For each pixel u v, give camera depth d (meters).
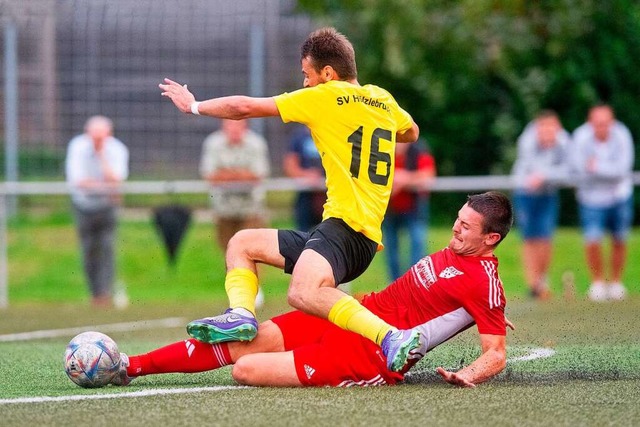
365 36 55.59
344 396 15.95
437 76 55.69
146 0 50.59
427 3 56.06
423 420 14.04
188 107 17.81
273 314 31.62
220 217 37.31
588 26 54.16
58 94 49.88
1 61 49.53
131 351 23.33
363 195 17.64
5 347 24.53
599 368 19.41
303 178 37.22
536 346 23.28
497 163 55.78
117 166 37.75
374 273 41.25
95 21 50.16
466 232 17.16
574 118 53.94
